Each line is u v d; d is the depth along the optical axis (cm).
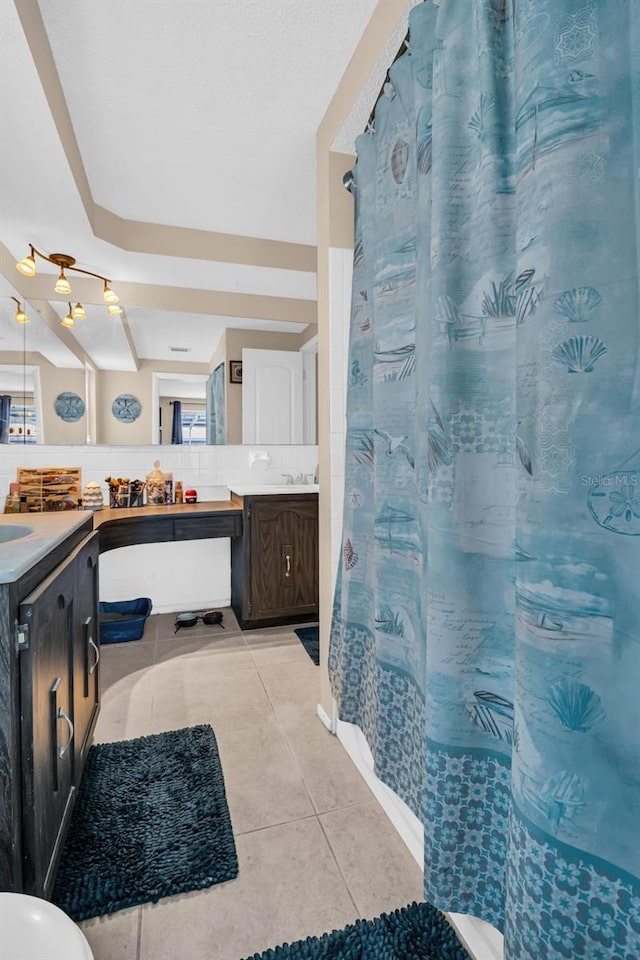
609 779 65
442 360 96
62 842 115
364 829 139
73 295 286
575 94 68
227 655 256
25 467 278
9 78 140
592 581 66
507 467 91
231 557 330
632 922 63
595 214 67
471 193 96
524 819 72
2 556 95
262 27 147
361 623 157
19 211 215
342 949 105
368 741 149
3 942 76
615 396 65
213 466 320
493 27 90
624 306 64
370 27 146
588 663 67
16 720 91
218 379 317
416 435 116
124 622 275
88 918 111
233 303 316
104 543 239
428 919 112
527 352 74
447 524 95
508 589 91
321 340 187
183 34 149
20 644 91
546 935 69
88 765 163
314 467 337
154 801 147
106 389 295
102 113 181
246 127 190
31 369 278
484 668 93
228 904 115
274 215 255
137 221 258
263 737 183
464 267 96
